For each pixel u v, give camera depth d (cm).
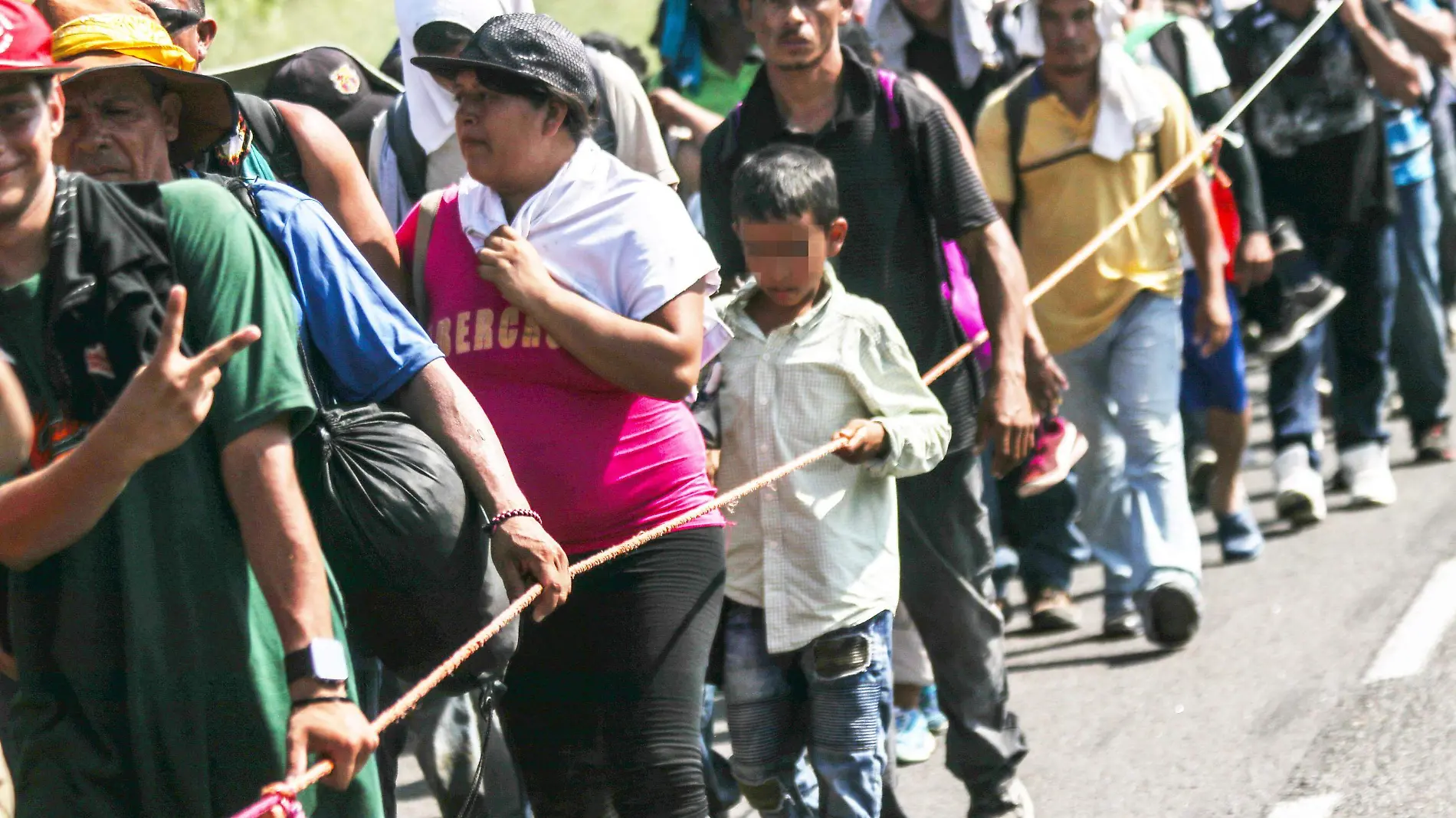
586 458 916
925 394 1051
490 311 927
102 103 841
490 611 797
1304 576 1711
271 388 674
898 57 1769
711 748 1198
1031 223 1590
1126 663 1531
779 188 1015
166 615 678
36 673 695
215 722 684
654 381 907
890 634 1050
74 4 894
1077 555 1691
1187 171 1606
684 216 938
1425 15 2008
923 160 1158
